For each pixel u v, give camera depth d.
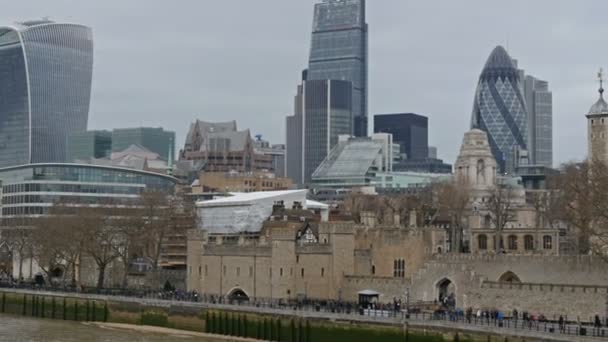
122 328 199.88
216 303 190.12
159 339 179.62
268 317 173.38
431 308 175.38
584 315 162.88
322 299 194.88
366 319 155.75
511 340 134.38
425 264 187.38
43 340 180.12
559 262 182.00
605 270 176.38
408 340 148.75
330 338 161.50
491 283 176.25
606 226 183.50
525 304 170.88
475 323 143.38
